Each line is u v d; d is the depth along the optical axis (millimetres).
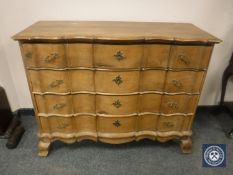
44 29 1304
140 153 1645
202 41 1180
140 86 1335
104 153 1636
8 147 1636
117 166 1526
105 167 1516
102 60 1228
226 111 2062
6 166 1497
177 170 1510
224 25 1714
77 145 1700
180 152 1662
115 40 1156
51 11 1615
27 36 1143
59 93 1342
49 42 1172
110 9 1624
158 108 1443
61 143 1716
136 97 1373
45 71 1269
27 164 1519
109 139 1521
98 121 1468
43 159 1563
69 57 1227
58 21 1567
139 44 1189
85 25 1446
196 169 1522
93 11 1627
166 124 1515
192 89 1363
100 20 1649
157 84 1342
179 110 1456
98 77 1287
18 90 1909
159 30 1351
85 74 1285
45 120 1455
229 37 1766
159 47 1214
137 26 1455
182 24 1570
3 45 1700
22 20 1632
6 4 1564
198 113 2096
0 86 1767
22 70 1823
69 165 1523
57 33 1200
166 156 1624
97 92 1340
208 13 1663
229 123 2008
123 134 1513
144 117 1481
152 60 1252
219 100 2076
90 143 1725
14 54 1749
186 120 1502
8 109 1806
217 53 1836
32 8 1596
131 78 1289
